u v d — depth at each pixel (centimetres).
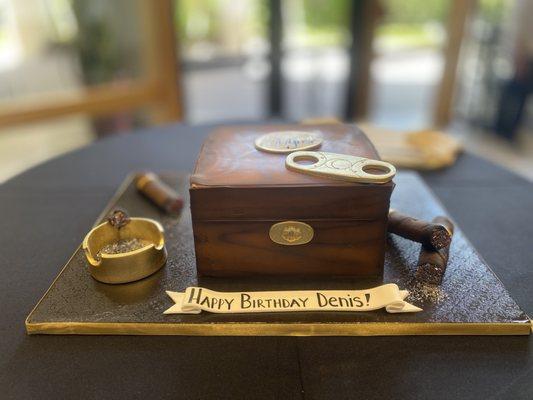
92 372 32
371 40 176
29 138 176
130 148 79
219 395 30
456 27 174
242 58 204
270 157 41
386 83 249
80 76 153
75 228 52
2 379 31
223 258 39
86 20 150
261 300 37
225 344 34
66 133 175
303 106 195
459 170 68
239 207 36
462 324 34
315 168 37
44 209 56
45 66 148
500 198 59
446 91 188
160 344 34
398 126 198
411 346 34
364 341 34
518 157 169
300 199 36
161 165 71
